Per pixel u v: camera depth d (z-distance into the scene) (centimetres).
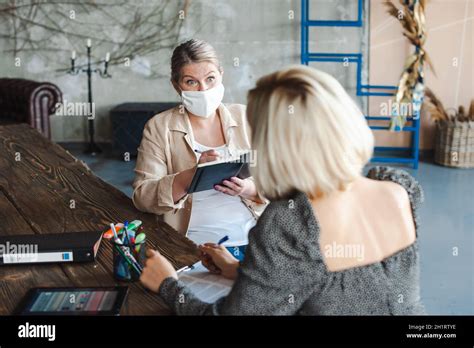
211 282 180
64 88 711
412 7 610
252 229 138
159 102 700
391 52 656
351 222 139
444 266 400
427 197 542
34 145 347
